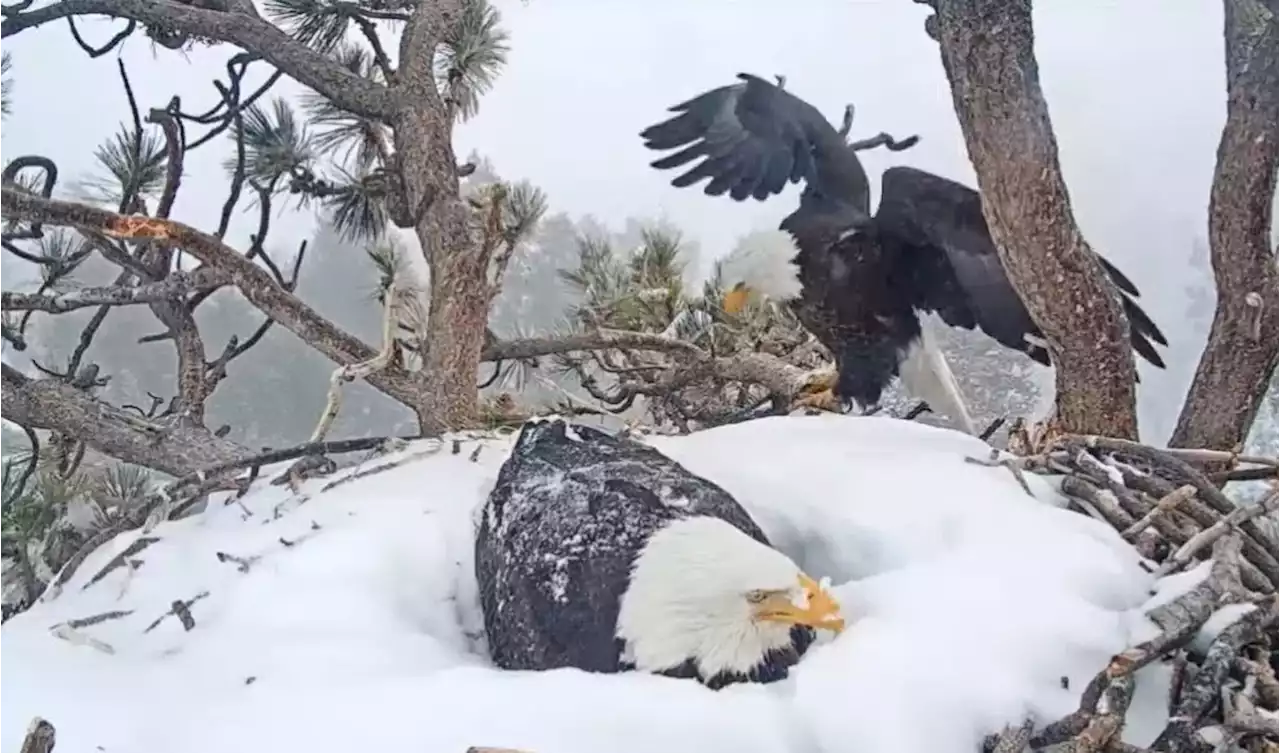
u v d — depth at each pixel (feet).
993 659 2.58
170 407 5.86
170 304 5.49
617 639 2.98
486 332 5.76
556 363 6.68
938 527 3.24
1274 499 3.08
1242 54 4.09
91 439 4.89
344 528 3.50
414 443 4.21
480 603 3.44
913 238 4.37
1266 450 6.01
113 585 3.36
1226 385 4.26
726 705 2.54
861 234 4.42
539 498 3.31
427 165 5.22
